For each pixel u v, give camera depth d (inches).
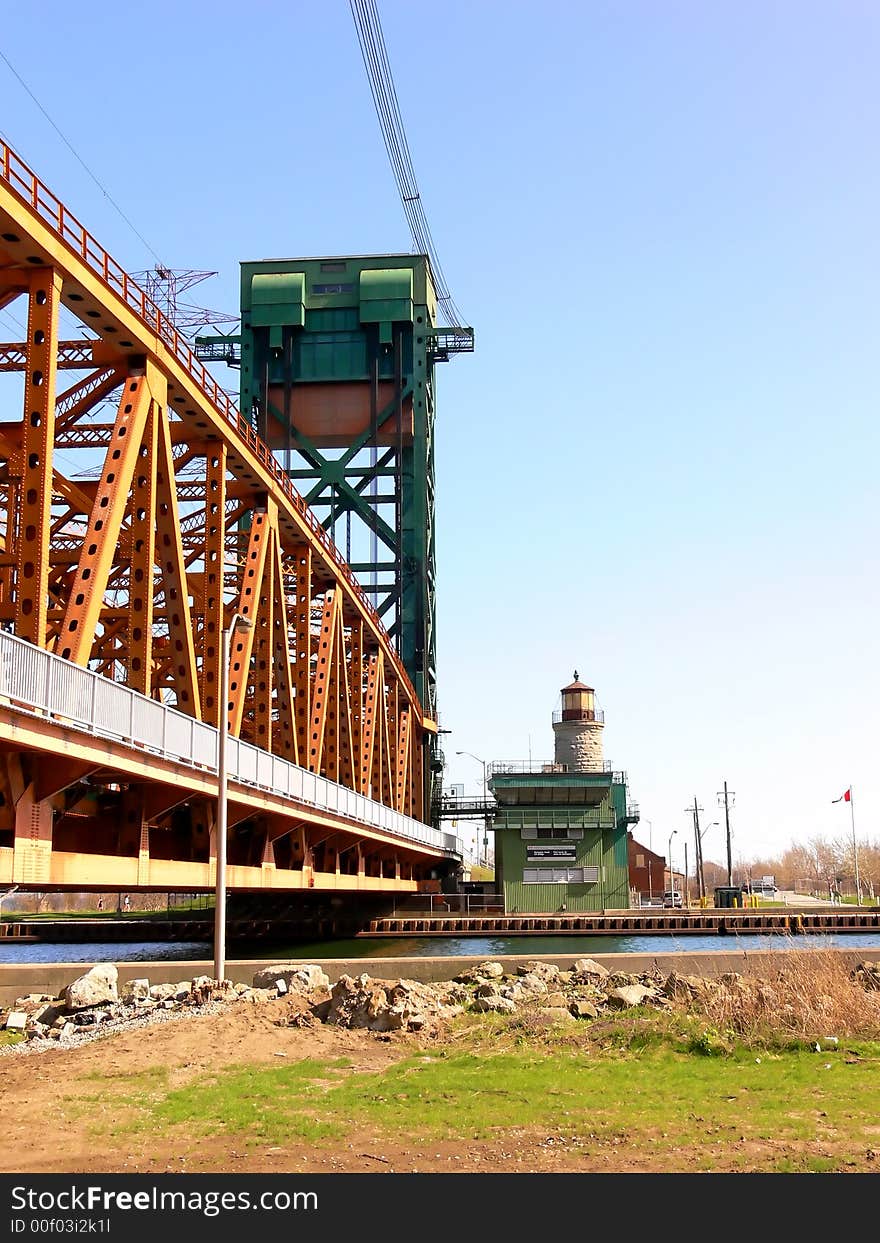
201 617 1883.6
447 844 4266.7
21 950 2891.2
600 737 5098.4
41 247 1047.6
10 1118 633.0
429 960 1229.1
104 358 1315.2
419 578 4033.0
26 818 962.7
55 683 930.7
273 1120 617.6
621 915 3410.4
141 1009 1036.5
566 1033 860.6
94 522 1168.8
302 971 1139.9
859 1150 542.3
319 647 2503.7
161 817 1347.2
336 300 4128.9
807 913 3373.5
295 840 2030.0
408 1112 631.8
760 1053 766.5
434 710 4308.6
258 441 1863.9
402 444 4025.6
